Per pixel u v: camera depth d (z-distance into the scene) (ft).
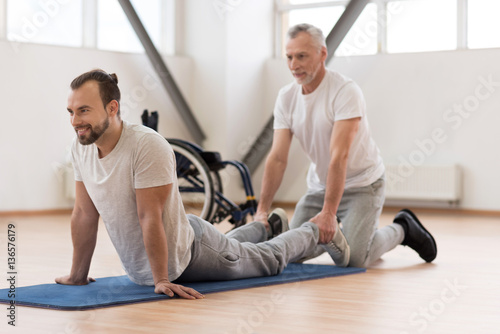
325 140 10.07
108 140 7.00
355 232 10.09
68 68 24.59
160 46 28.43
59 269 10.02
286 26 29.17
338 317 6.32
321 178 10.53
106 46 26.02
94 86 6.75
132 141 7.04
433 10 25.25
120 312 6.41
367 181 10.28
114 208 7.27
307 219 10.61
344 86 9.80
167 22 28.60
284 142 10.37
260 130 28.99
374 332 5.69
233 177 27.91
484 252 12.80
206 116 28.40
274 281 8.32
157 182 7.00
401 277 9.25
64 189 24.67
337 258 9.84
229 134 27.96
